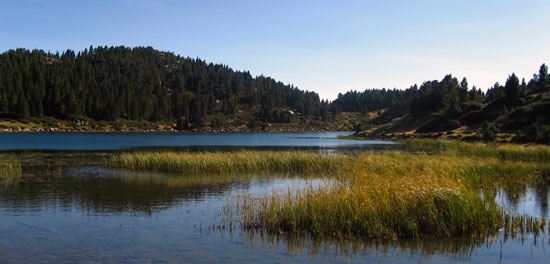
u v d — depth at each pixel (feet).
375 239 37.45
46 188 68.28
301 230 40.37
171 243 36.91
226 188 68.64
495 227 39.91
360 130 437.58
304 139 353.51
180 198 59.41
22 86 560.61
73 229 41.96
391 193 43.42
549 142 162.61
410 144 227.81
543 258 32.48
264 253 33.94
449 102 360.69
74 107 551.18
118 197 60.23
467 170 70.08
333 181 71.41
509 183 67.77
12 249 35.12
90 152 158.71
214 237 38.68
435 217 38.99
